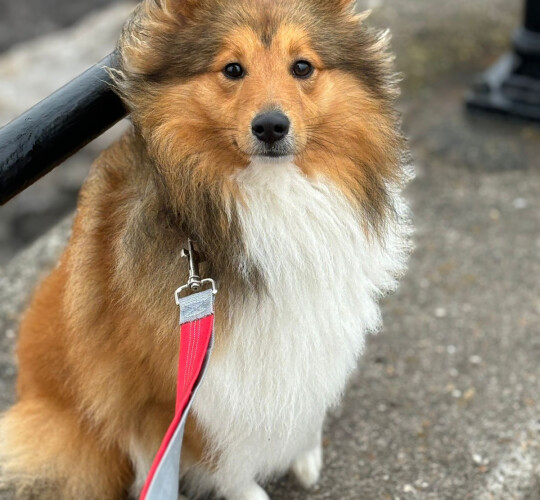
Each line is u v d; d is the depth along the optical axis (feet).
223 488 2.68
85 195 2.54
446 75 5.53
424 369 3.34
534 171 4.64
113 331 2.44
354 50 2.32
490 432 3.03
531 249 4.04
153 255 2.28
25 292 3.81
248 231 2.26
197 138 2.22
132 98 2.16
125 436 2.62
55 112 2.03
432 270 3.91
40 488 2.69
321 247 2.30
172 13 2.24
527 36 4.91
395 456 2.96
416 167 4.69
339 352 2.42
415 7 6.28
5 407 3.20
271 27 2.18
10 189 2.01
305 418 2.51
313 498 2.82
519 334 3.51
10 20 8.39
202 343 2.07
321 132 2.27
